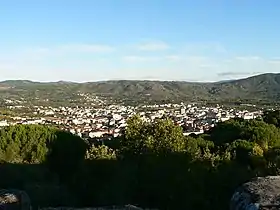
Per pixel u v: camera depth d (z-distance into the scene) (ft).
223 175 67.21
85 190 85.61
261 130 125.59
